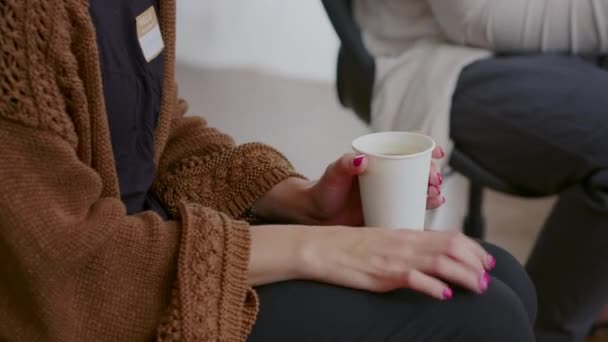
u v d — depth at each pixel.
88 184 0.74
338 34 1.61
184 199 1.01
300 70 3.13
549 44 1.58
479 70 1.54
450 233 0.83
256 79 3.08
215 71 3.13
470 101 1.54
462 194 2.34
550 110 1.46
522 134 1.49
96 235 0.72
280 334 0.80
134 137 0.87
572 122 1.44
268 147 1.06
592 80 1.47
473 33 1.58
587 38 1.55
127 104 0.85
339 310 0.81
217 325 0.75
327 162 2.53
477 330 0.80
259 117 2.82
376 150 0.93
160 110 0.93
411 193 0.88
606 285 1.49
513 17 1.54
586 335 1.72
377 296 0.82
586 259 1.49
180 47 3.27
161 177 1.04
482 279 0.81
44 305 0.72
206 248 0.77
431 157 0.90
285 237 0.83
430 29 1.69
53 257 0.70
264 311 0.81
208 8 3.37
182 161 1.04
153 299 0.76
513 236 2.19
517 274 0.98
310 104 2.90
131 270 0.75
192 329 0.74
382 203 0.89
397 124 1.62
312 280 0.83
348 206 1.00
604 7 1.50
